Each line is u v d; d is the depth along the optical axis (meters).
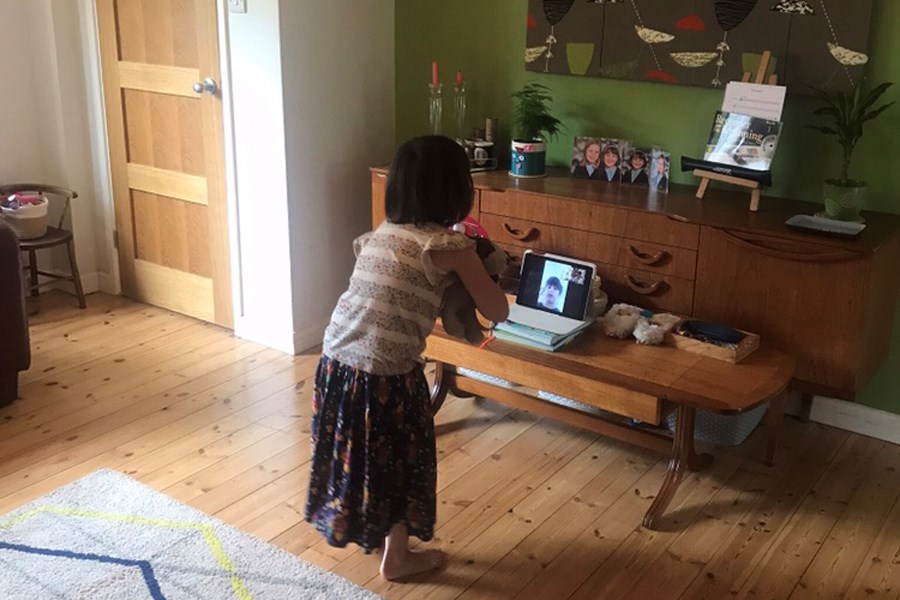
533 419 3.24
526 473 2.89
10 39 4.08
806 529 2.63
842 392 2.73
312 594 2.30
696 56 3.16
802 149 3.07
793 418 3.29
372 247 2.17
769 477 2.90
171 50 3.77
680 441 2.66
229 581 2.35
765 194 3.17
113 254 4.31
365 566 2.44
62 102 4.13
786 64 3.00
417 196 2.10
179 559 2.43
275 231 3.66
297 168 3.59
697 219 2.84
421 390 2.22
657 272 2.97
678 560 2.48
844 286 2.64
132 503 2.68
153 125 3.94
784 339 2.79
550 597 2.33
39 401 3.30
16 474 2.83
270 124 3.53
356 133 3.81
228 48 3.56
